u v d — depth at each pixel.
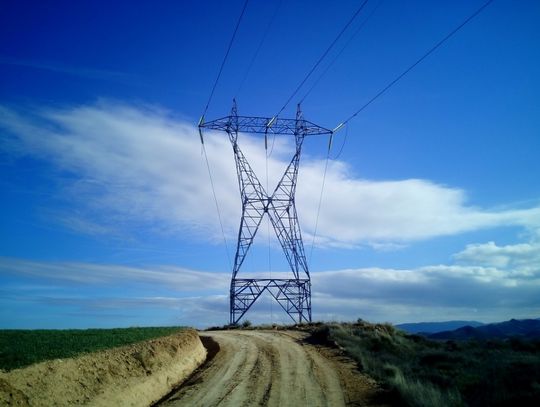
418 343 49.97
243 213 71.06
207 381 29.73
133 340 32.53
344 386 27.56
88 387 21.28
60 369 20.98
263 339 48.00
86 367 22.84
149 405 24.44
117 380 23.81
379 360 35.16
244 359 37.03
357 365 33.91
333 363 34.75
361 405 23.48
